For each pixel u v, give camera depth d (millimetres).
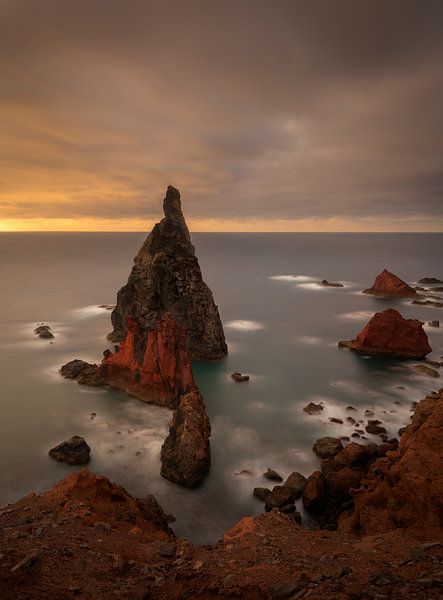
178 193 75938
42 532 16562
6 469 38125
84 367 61562
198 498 33938
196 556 15844
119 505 23000
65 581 12797
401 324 72625
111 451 40688
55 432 44594
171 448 37312
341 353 75125
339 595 10680
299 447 42062
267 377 62906
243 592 11836
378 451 34625
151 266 72250
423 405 26359
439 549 13641
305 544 17219
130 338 54531
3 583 12062
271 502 31875
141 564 14977
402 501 18969
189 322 70375
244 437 44219
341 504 29922
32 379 59750
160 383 50469
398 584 10930
